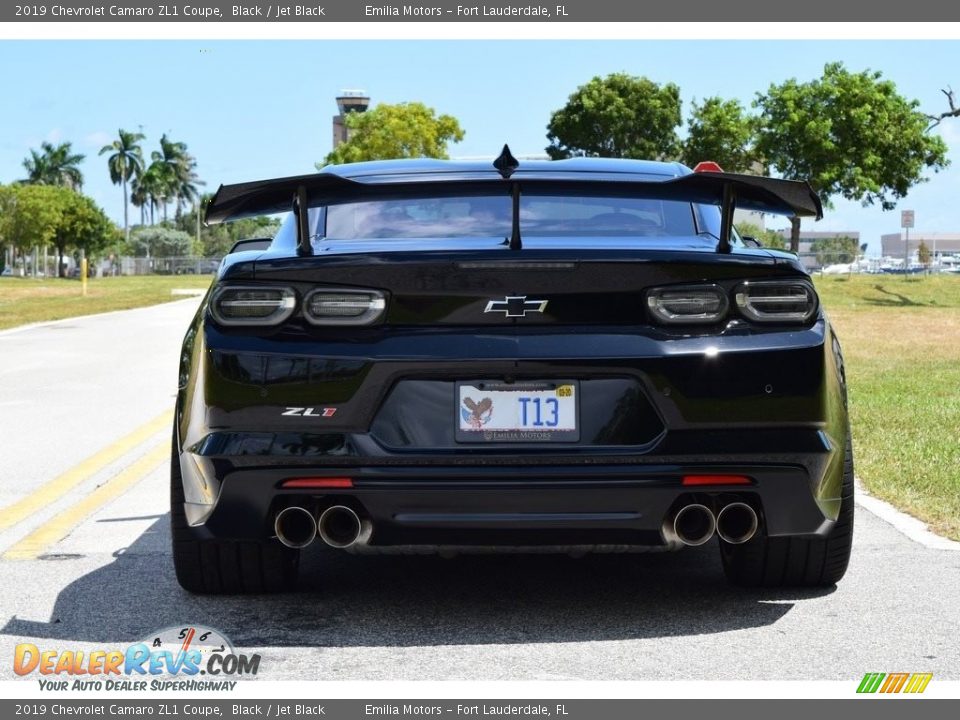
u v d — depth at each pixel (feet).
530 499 12.29
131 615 14.05
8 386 41.34
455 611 14.20
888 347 61.98
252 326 12.65
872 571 15.89
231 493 12.64
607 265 12.41
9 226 333.21
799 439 12.51
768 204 14.61
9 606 14.44
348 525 12.95
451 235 14.02
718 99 192.54
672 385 12.34
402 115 245.86
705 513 12.82
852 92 160.86
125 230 465.06
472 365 12.30
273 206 14.62
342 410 12.40
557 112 267.59
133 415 33.71
